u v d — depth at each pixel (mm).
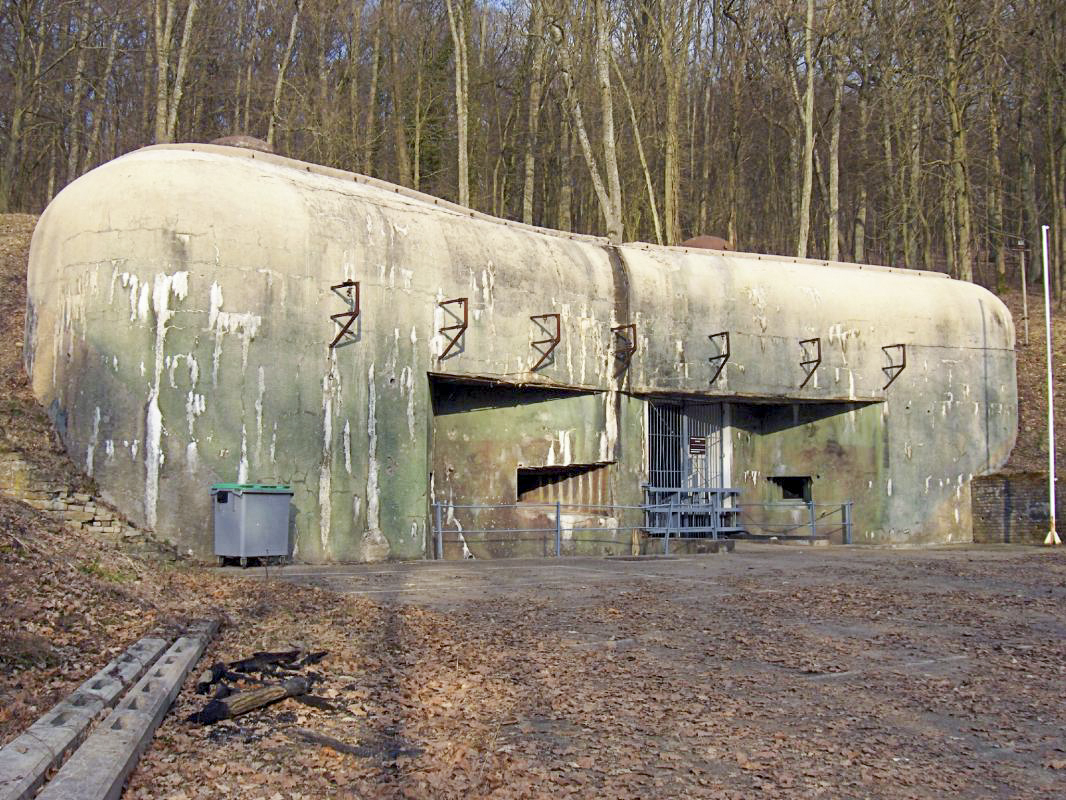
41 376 16500
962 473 25125
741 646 9453
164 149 17750
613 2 36469
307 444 16469
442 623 10211
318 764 5781
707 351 22562
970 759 6191
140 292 15523
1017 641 9805
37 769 4734
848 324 24422
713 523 22828
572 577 14711
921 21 34750
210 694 7020
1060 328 32031
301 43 39656
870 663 8805
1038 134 42500
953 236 38781
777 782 5695
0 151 36750
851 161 45000
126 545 14922
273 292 16297
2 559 8805
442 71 40688
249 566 15555
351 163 35750
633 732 6613
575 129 36469
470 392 19938
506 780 5590
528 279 19938
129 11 34688
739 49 38031
